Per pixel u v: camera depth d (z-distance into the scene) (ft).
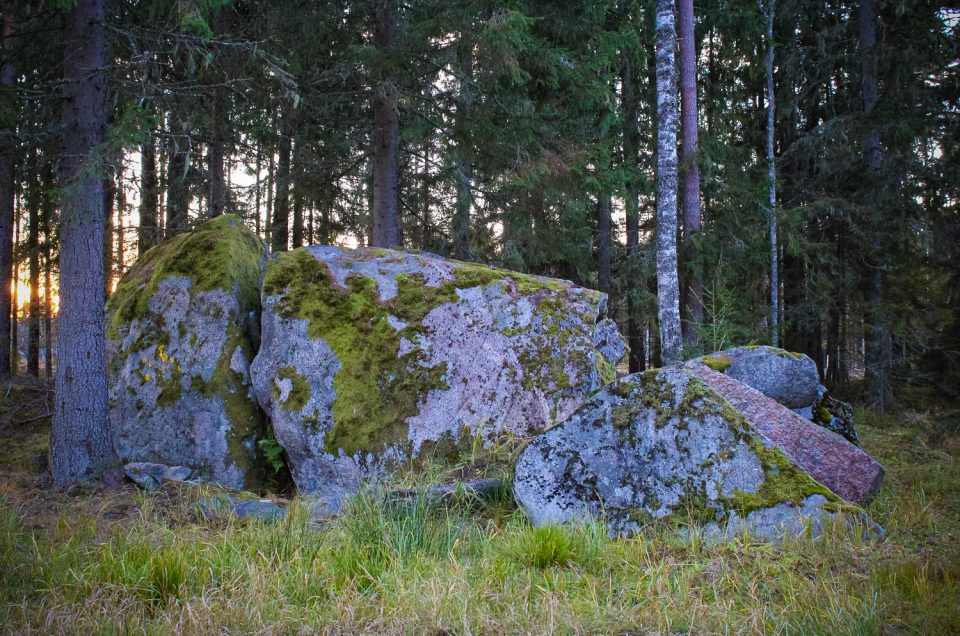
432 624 10.32
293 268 23.86
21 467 23.45
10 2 22.16
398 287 23.67
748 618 10.19
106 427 21.01
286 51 30.81
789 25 53.01
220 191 36.09
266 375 22.20
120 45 22.02
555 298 24.18
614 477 15.55
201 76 25.16
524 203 38.83
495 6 30.09
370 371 21.89
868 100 46.03
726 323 30.45
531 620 10.50
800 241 44.78
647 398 15.87
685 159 41.11
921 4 42.96
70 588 11.97
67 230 20.59
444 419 21.49
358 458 20.77
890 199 43.14
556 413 22.04
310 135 39.40
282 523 15.10
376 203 35.40
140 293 25.30
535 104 35.17
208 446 22.30
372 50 29.89
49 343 49.24
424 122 36.27
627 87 50.62
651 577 11.79
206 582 12.15
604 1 33.53
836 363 56.90
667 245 30.96
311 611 10.92
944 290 48.83
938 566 11.68
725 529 14.08
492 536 14.62
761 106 56.80
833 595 10.74
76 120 20.75
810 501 13.92
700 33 51.67
